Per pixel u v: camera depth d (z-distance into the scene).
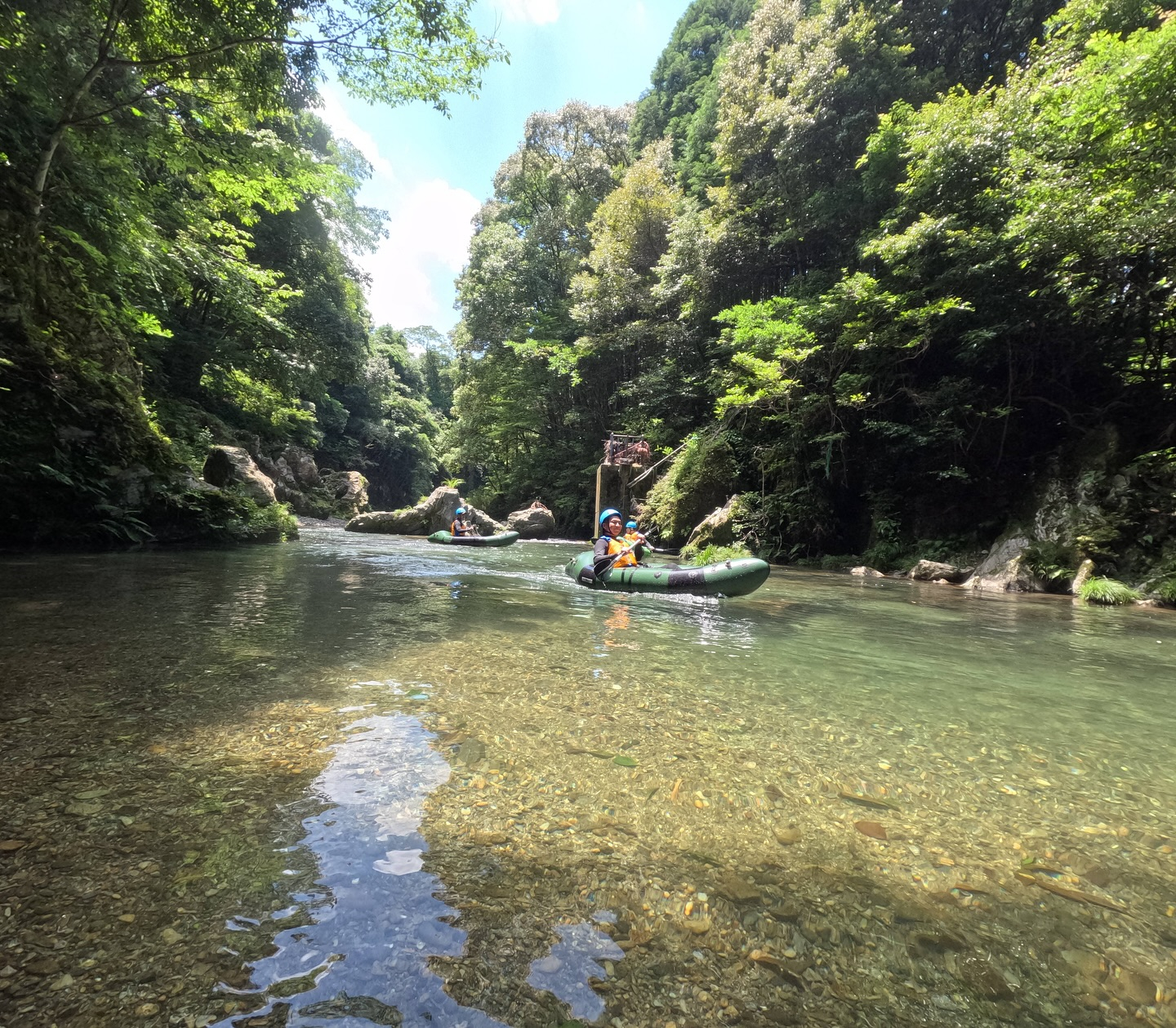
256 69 7.12
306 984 1.00
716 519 13.95
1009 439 11.59
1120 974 1.13
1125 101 7.89
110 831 1.44
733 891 1.35
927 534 12.06
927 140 11.30
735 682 3.09
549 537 21.23
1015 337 10.84
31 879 1.24
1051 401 11.27
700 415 18.83
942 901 1.35
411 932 1.15
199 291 16.77
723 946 1.17
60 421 7.87
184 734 2.06
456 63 7.63
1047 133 9.80
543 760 2.00
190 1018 0.91
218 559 7.83
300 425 26.89
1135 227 7.99
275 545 10.69
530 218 31.08
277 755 1.93
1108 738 2.47
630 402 22.45
